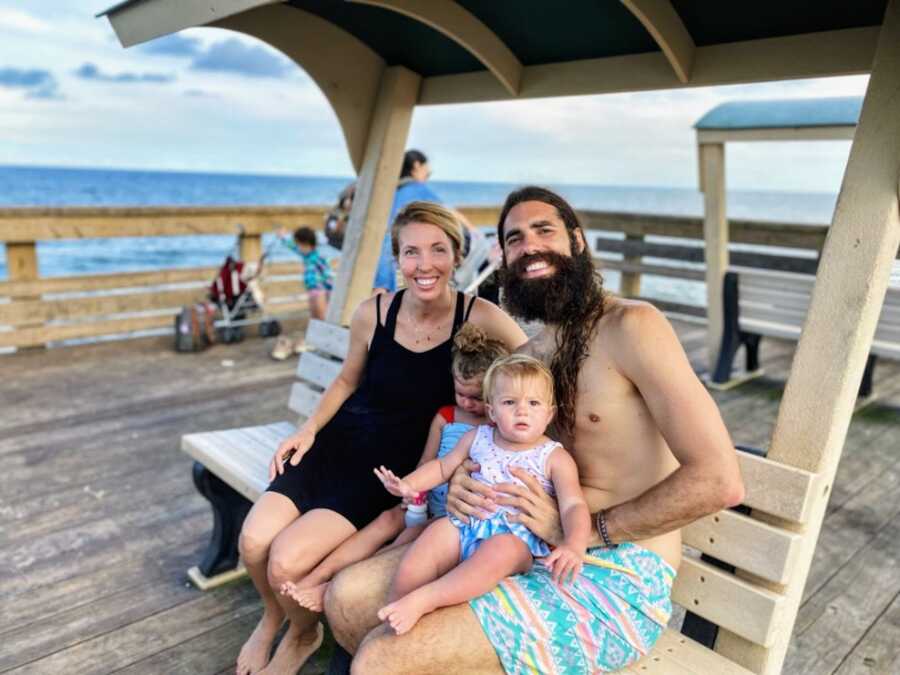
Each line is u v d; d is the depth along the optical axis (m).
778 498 1.42
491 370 1.50
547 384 1.45
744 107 4.57
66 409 4.20
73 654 2.05
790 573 1.41
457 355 1.80
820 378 1.40
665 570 1.45
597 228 7.20
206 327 5.65
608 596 1.36
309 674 1.99
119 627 2.19
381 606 1.47
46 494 3.10
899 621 2.29
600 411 1.40
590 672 1.34
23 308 5.24
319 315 5.68
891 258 1.35
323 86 2.72
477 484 1.49
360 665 1.32
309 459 1.95
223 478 2.27
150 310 5.86
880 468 3.56
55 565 2.54
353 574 1.53
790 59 1.85
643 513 1.32
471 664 1.31
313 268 5.62
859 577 2.55
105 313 5.61
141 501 3.06
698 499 1.27
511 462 1.48
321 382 2.66
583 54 2.36
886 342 4.20
